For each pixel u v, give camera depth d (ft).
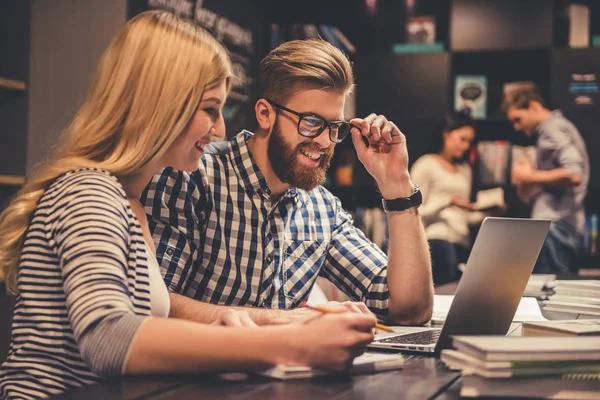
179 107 4.06
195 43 4.15
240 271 5.99
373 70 18.57
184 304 5.36
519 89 16.03
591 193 17.44
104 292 3.40
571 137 15.47
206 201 5.88
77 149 4.10
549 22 17.54
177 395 3.15
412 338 4.80
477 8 17.99
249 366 3.43
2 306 9.45
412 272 5.98
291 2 19.31
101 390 3.21
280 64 5.85
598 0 17.81
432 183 15.14
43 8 10.95
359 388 3.38
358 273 6.42
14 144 10.58
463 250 15.69
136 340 3.33
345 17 19.16
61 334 3.77
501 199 16.20
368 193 18.88
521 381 3.18
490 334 4.54
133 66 4.06
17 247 3.93
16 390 3.73
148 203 5.65
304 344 3.48
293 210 6.36
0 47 10.53
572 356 3.19
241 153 6.09
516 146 17.29
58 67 11.16
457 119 15.14
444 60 18.15
